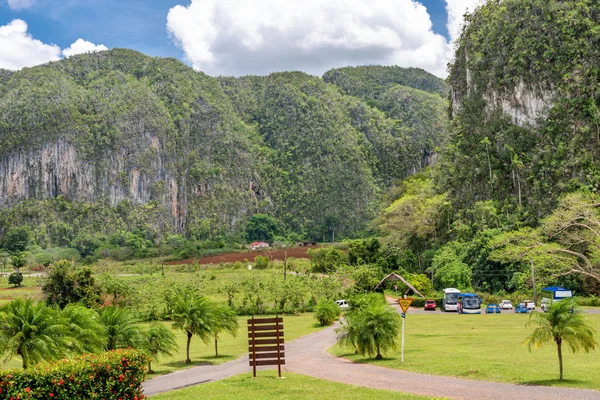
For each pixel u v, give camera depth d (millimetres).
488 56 140500
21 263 149250
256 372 27062
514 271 88438
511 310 70438
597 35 119000
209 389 22609
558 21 126812
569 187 105688
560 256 72875
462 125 140625
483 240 97188
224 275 115875
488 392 19672
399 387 21469
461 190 127562
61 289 62219
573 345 21406
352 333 30688
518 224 104625
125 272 137875
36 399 15492
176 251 199875
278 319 25844
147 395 22203
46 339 23125
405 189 160500
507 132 126812
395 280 91312
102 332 26578
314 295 76312
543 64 126375
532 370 23844
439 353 31000
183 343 43625
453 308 70188
